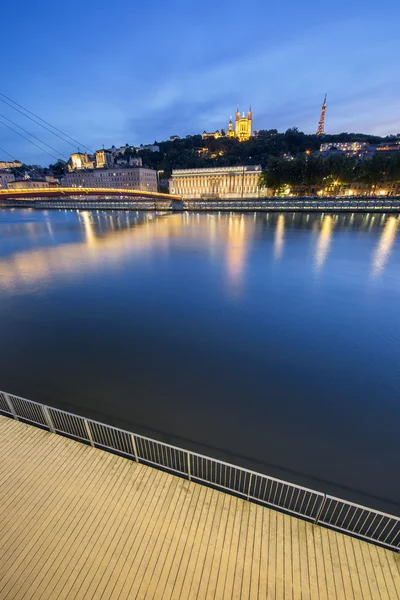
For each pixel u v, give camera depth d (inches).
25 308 844.0
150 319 751.1
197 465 334.3
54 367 556.1
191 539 229.8
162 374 527.8
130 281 1066.7
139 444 362.3
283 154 7573.8
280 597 197.5
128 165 7283.5
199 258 1371.8
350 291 920.3
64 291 976.3
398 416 430.0
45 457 301.7
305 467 346.9
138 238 1931.6
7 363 573.3
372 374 524.1
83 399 471.8
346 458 360.5
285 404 452.8
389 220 2437.3
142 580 205.8
